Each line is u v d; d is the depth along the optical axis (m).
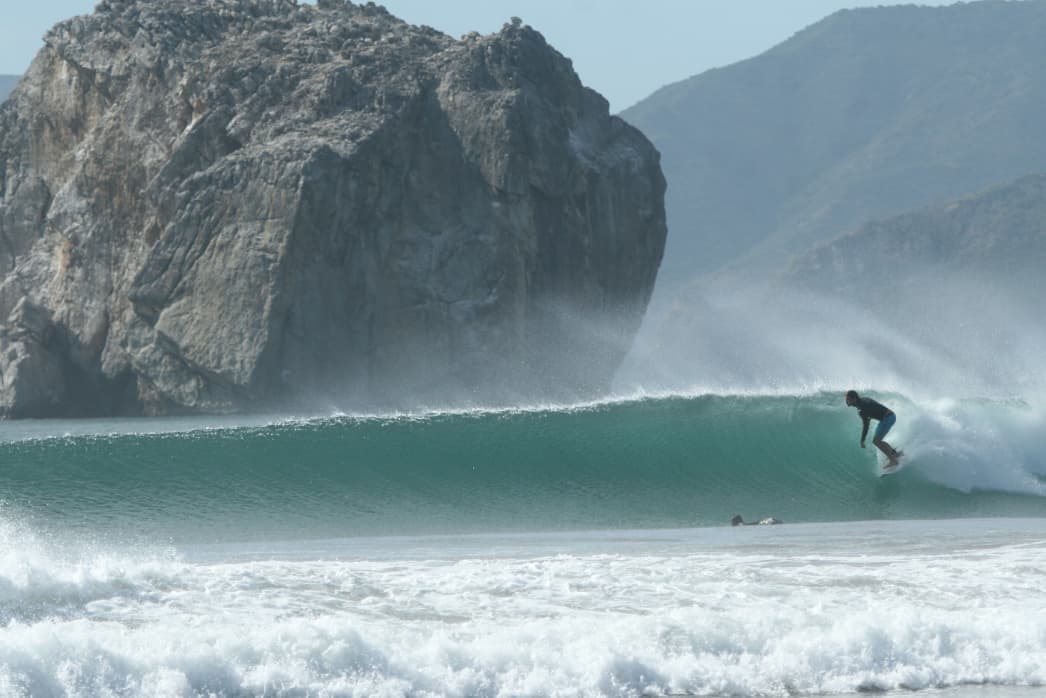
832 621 51.50
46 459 123.88
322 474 120.19
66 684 42.91
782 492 114.81
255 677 44.66
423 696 45.03
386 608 53.72
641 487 117.62
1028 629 51.00
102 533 95.50
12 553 61.25
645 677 47.12
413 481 118.50
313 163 179.38
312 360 182.75
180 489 114.25
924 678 48.12
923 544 73.25
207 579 56.62
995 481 111.06
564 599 55.75
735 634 49.84
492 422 136.00
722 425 128.75
